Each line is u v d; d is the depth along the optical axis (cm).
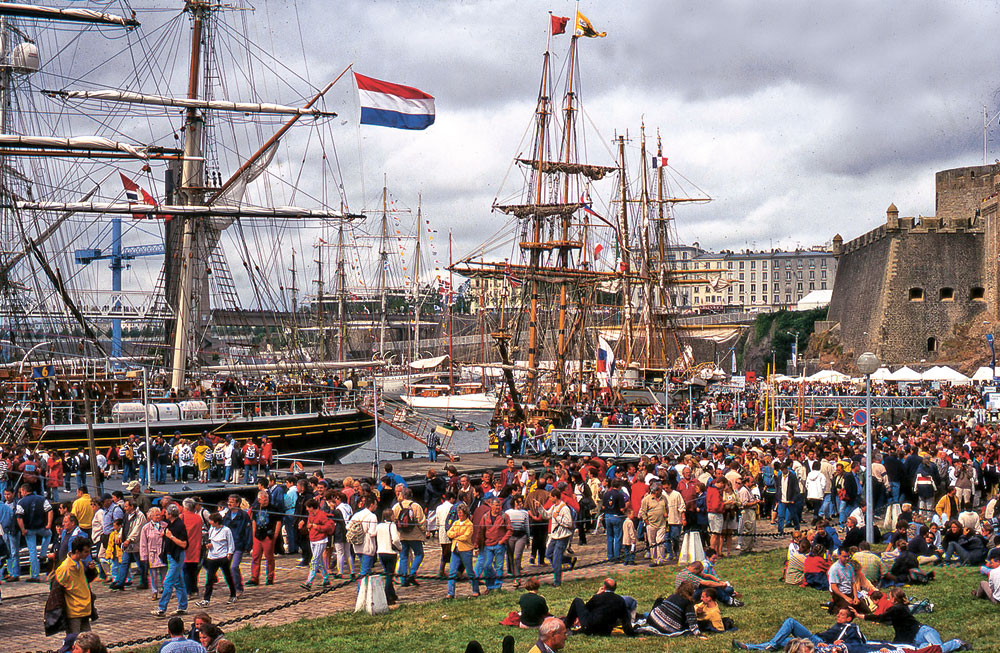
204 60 6394
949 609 2067
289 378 6862
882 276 14088
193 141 6362
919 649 1692
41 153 5547
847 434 5162
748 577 2456
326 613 2158
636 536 2759
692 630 1911
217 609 2212
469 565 2283
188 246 6322
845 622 1797
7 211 5372
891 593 1842
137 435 4781
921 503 3359
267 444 4162
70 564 1836
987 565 2306
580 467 3469
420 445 7500
